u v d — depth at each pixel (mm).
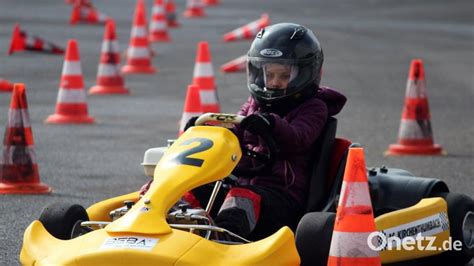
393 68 38875
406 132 23609
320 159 13898
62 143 23844
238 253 11328
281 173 13703
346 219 11508
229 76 36094
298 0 70062
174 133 25344
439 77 36812
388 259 13031
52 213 12680
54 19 54344
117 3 65625
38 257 11539
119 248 11117
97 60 39406
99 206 13594
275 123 13164
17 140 18938
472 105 30938
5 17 54281
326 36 48812
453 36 50375
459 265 14414
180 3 68125
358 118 28094
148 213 11562
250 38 47469
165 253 11039
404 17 59438
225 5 66375
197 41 47312
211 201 12773
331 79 35688
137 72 37000
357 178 11508
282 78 13742
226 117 13125
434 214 13781
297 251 12039
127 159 22125
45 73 35656
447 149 24297
